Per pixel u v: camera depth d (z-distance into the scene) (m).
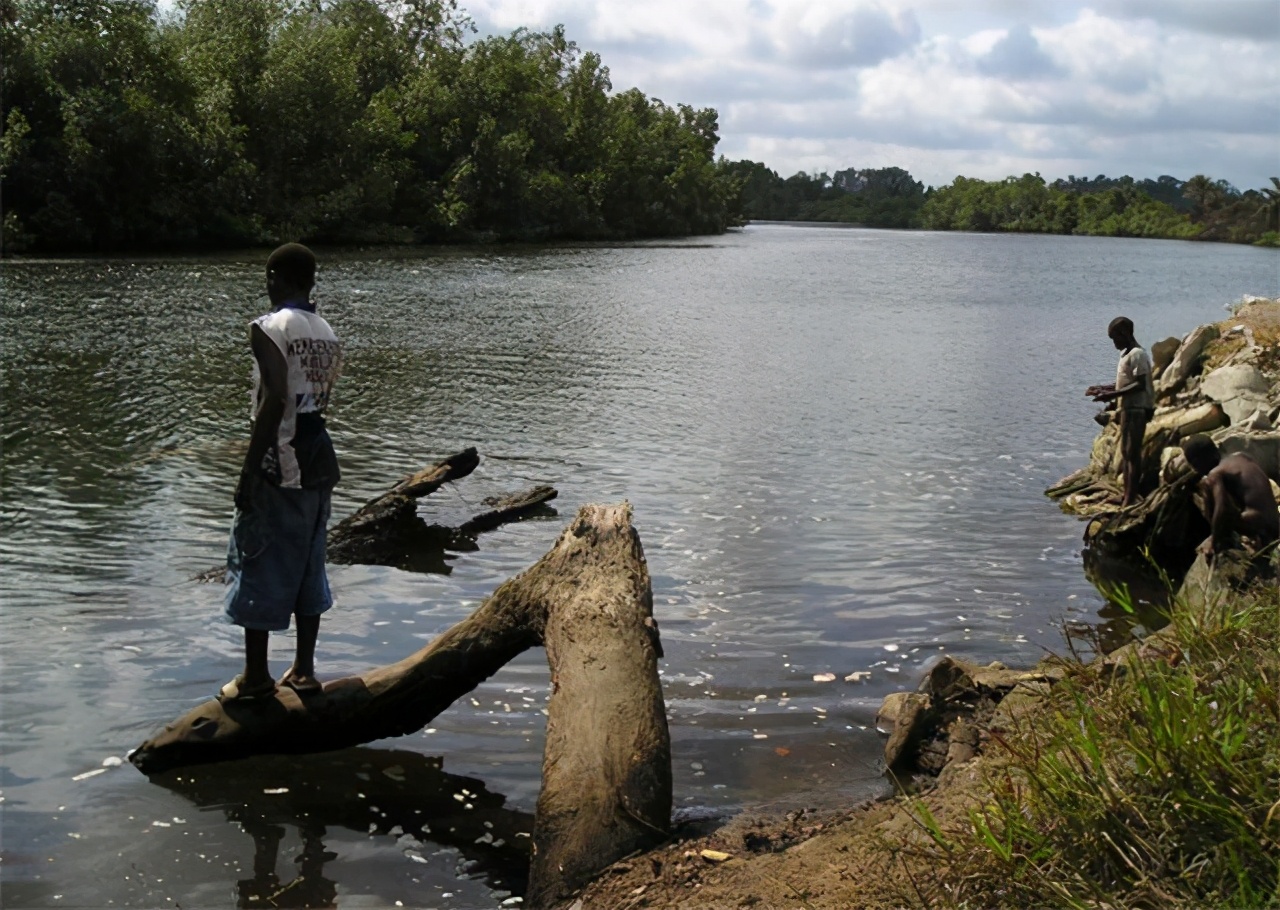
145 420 13.76
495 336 23.80
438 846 4.83
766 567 8.98
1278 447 10.13
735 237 99.19
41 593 7.76
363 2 73.69
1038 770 3.82
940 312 33.91
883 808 4.56
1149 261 76.19
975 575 8.98
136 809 5.04
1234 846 3.24
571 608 5.56
